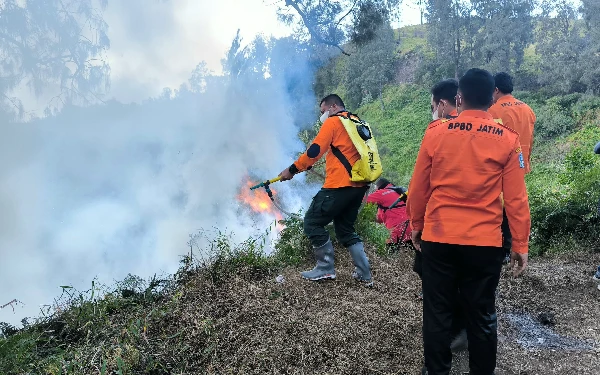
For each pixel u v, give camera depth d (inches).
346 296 156.0
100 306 143.5
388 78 1533.0
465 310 104.0
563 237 233.0
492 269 98.2
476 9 1428.4
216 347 119.0
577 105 1052.5
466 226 96.2
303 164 159.8
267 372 111.0
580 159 341.4
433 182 101.6
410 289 164.6
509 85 173.5
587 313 154.3
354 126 159.9
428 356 105.3
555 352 128.3
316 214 166.1
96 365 108.2
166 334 124.4
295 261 189.3
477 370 103.4
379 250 205.9
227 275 163.6
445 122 102.4
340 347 121.7
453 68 1424.7
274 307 140.6
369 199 204.1
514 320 149.5
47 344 128.3
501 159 95.9
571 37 1207.6
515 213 96.1
